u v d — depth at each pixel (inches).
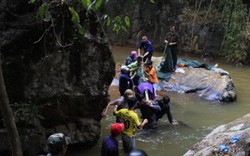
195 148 252.1
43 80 276.1
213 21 758.5
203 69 543.2
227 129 262.5
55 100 281.1
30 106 261.9
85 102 297.7
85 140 303.9
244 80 592.1
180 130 359.6
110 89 491.2
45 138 282.0
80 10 277.9
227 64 713.0
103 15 132.6
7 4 271.1
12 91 271.0
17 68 268.2
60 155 157.6
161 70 541.6
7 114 94.0
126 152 296.5
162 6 815.1
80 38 283.7
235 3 737.6
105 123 373.1
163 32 817.5
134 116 289.9
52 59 276.4
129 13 839.7
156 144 326.3
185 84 510.0
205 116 408.2
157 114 362.6
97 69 301.1
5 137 265.3
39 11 121.0
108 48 304.5
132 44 852.0
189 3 796.0
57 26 272.5
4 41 266.7
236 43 716.0
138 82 426.0
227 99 465.4
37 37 269.7
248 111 432.5
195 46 772.6
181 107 437.7
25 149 270.2
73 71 288.2
